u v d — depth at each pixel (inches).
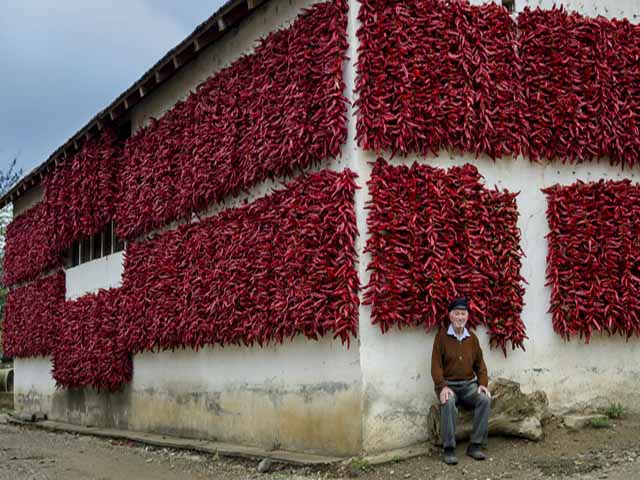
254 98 354.3
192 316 388.8
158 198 443.2
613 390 326.6
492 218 304.8
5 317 751.7
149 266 445.1
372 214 285.4
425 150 300.8
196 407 406.3
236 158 366.0
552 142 324.8
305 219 303.3
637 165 347.3
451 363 274.2
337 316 282.0
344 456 287.1
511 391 283.9
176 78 451.2
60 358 581.9
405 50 297.6
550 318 319.6
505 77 317.7
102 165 524.1
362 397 278.5
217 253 371.6
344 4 300.8
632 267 326.6
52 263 624.7
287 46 330.0
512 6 332.8
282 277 314.7
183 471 323.0
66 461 380.5
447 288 289.0
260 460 314.0
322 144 302.4
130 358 487.8
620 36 344.2
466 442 281.9
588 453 264.4
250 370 356.5
